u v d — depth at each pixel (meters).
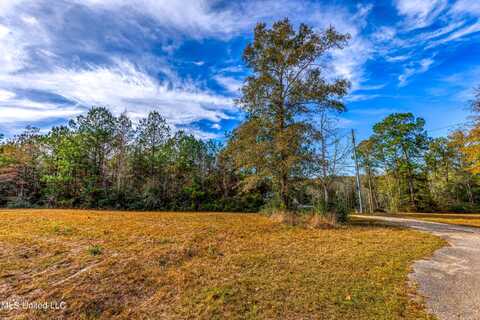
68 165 21.12
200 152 25.27
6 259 4.57
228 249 6.00
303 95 11.40
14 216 10.99
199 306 3.08
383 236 7.87
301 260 5.11
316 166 11.25
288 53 11.52
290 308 3.02
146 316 2.86
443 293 3.48
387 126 25.52
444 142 26.17
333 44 11.18
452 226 10.48
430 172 27.23
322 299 3.28
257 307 3.05
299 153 10.75
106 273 4.04
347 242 6.93
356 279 4.02
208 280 3.96
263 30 11.58
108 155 23.80
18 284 3.53
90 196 20.28
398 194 25.70
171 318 2.81
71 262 4.52
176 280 3.93
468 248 6.20
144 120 25.03
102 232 7.39
